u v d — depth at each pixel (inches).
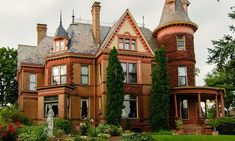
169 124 1505.9
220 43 852.0
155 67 1423.5
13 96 2228.1
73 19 1654.8
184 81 1604.3
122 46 1472.7
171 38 1641.2
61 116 1360.7
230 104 2358.5
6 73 2170.3
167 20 1657.2
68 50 1493.6
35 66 1653.5
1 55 2197.3
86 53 1501.0
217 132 1314.0
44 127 1021.8
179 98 1539.1
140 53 1485.0
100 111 1432.1
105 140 1002.7
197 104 1562.5
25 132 984.9
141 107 1449.3
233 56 834.8
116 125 1296.8
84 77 1491.1
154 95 1393.9
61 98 1380.4
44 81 1644.9
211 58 855.7
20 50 1768.0
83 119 1419.8
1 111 1299.2
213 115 2506.2
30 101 1624.0
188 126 1421.0
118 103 1318.9
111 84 1332.4
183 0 1818.4
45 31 1865.2
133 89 1449.3
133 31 1499.8
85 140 967.6
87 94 1475.1
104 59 1428.4
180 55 1616.6
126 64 1462.8
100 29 1672.0
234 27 868.6
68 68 1469.0
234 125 1366.9
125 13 1494.8
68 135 1127.6
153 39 1738.4
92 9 1636.3
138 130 1432.1
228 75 874.8
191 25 1647.4
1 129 887.7
